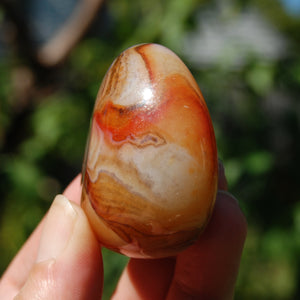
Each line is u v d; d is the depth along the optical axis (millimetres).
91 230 129
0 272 309
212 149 123
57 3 392
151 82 121
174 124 119
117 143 120
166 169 118
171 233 120
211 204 124
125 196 120
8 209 300
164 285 166
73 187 172
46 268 126
